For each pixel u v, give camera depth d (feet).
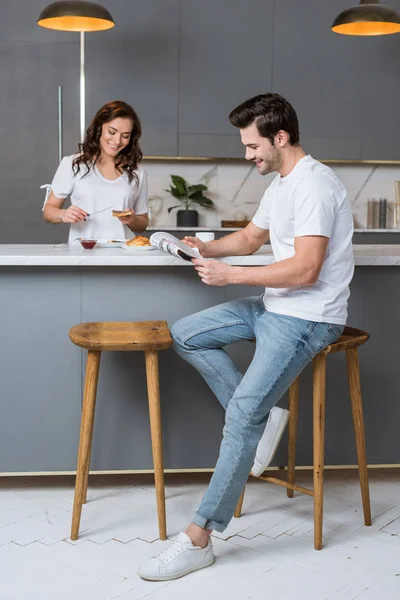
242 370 9.05
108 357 8.87
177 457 9.08
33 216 16.44
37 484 9.32
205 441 9.09
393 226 18.78
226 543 7.66
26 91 16.16
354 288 9.02
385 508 8.61
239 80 16.78
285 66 16.87
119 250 9.20
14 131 16.22
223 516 7.06
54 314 8.75
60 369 8.84
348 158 17.25
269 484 9.32
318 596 6.60
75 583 6.78
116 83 16.42
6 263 8.24
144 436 9.02
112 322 8.24
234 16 16.61
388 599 6.56
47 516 8.29
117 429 8.98
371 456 9.29
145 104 16.58
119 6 16.24
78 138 16.38
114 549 7.48
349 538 7.80
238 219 18.60
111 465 9.03
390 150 17.34
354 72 17.03
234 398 7.13
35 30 16.06
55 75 16.20
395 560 7.32
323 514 8.41
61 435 8.92
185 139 16.80
